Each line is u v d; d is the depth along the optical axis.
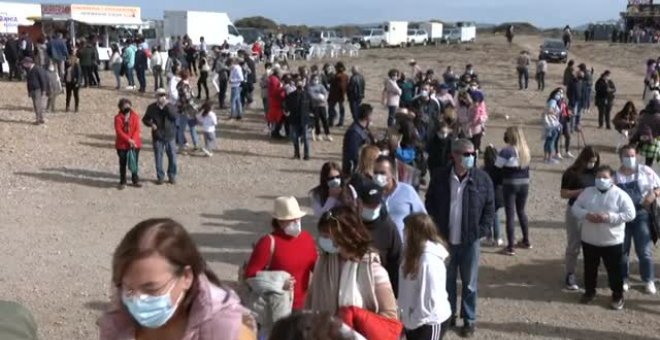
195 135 20.12
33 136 20.98
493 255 11.11
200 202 14.76
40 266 10.41
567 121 19.55
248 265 6.00
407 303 5.89
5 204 14.10
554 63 52.12
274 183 16.69
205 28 52.03
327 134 22.06
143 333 2.86
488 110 29.91
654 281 9.82
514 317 8.66
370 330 4.71
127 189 15.73
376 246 6.16
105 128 22.67
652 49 65.06
